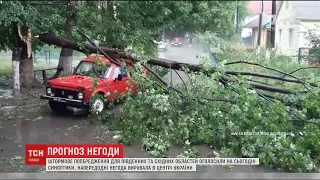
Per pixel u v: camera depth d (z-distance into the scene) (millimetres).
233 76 8562
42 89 13133
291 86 10500
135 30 12875
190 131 7406
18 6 10555
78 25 12086
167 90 8438
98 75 10391
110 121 8734
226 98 7840
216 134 7133
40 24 11242
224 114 7461
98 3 13828
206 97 8031
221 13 24578
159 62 9312
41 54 19859
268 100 7750
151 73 9242
